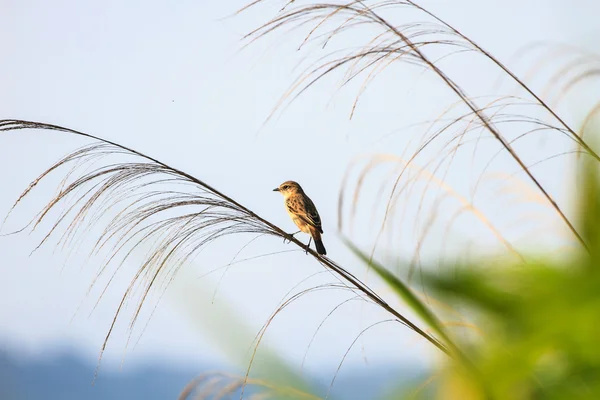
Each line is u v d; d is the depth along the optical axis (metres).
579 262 3.43
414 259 3.94
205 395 4.51
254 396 4.23
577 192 3.80
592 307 3.12
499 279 3.46
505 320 3.37
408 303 4.09
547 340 3.13
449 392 3.59
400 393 3.76
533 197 4.67
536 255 3.52
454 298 3.59
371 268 4.40
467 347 3.52
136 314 4.85
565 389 3.07
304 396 4.19
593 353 3.08
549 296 3.23
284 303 4.68
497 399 3.22
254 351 4.34
